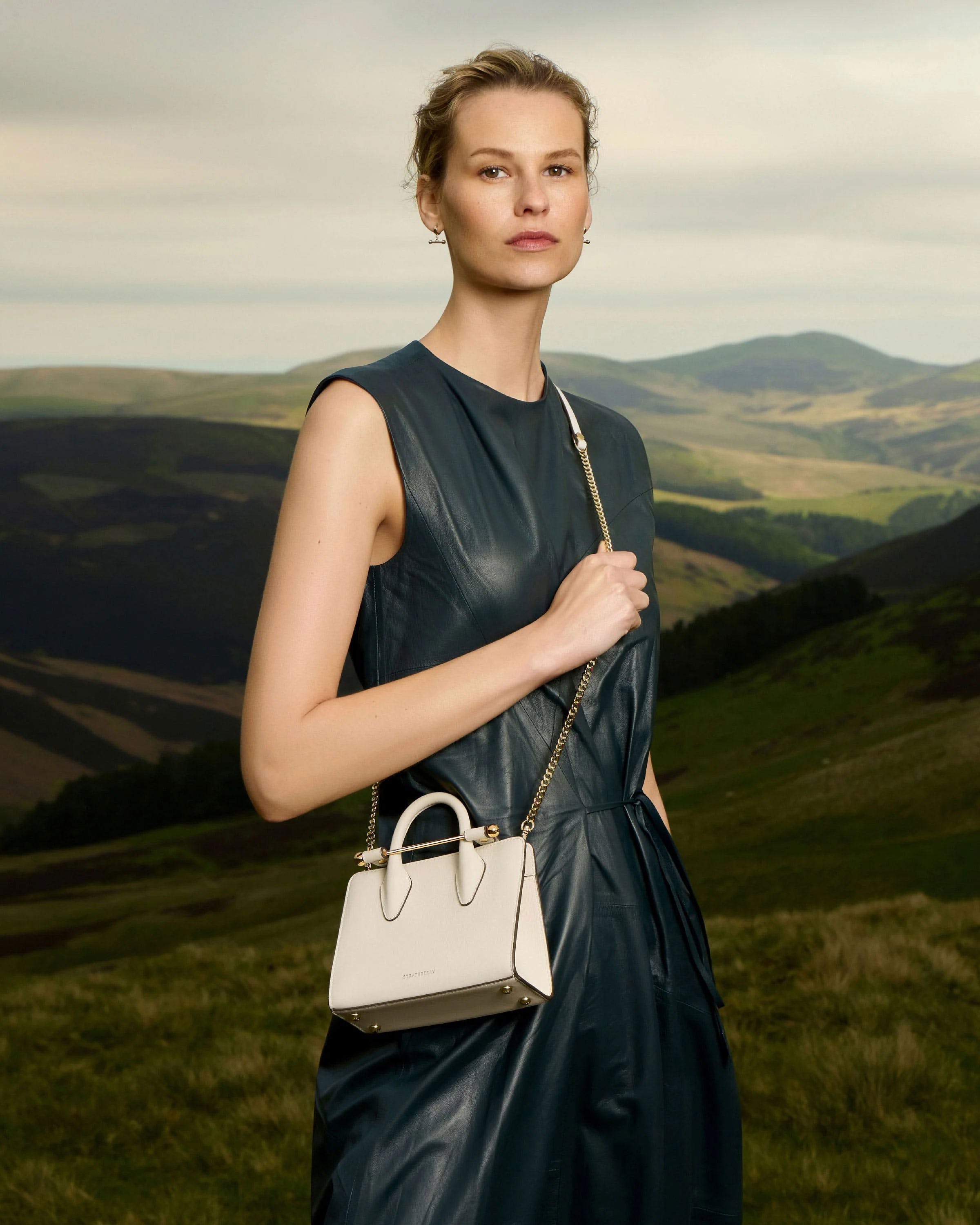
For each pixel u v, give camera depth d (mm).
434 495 1396
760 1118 5227
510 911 1285
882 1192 4312
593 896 1447
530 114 1434
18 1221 4441
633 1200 1472
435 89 1486
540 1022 1375
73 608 190625
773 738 95562
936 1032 6230
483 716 1343
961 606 108938
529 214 1432
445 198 1479
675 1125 1555
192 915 72688
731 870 48344
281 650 1324
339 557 1349
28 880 99500
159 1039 7457
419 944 1302
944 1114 5066
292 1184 4797
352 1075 1397
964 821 48969
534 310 1526
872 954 7477
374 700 1320
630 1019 1461
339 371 1407
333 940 47281
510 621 1430
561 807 1448
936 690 92625
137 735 158625
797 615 124625
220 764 118438
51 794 138375
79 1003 8781
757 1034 6309
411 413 1404
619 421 1745
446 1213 1290
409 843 1446
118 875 97625
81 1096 6098
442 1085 1352
